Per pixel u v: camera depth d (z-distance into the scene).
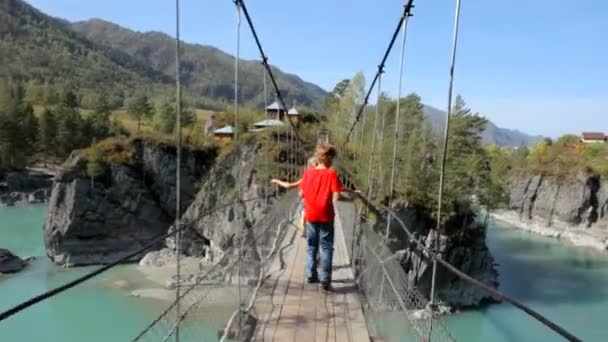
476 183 47.31
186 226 3.33
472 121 49.72
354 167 24.41
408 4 5.86
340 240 8.48
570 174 82.56
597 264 52.84
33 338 25.75
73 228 51.06
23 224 60.78
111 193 54.44
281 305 4.77
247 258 5.33
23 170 79.50
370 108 48.22
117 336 26.33
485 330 31.22
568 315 33.94
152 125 91.19
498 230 77.25
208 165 60.16
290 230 9.18
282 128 37.12
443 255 39.59
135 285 35.94
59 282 39.38
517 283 42.62
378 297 4.91
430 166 43.16
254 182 28.31
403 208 38.19
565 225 79.75
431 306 3.17
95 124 84.62
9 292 35.78
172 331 2.97
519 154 109.19
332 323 4.32
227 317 4.06
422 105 53.53
